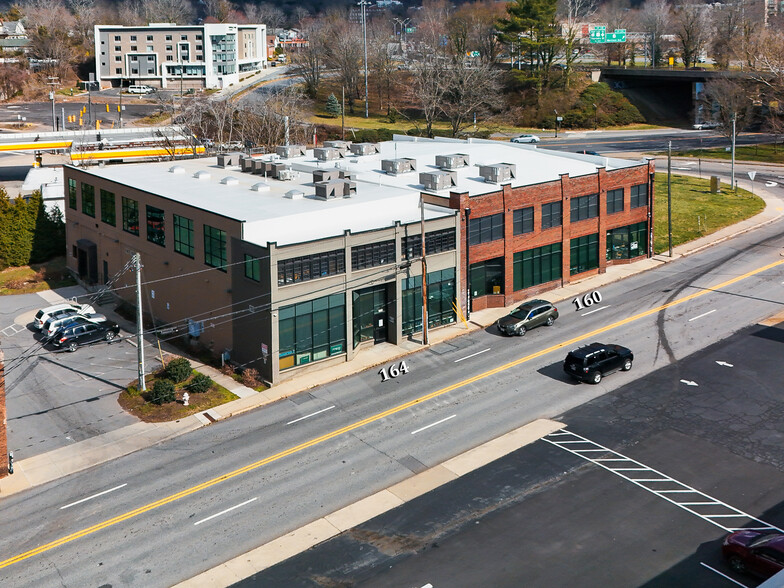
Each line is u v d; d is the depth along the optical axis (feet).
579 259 217.97
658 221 274.36
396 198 189.88
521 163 233.76
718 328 184.75
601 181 216.33
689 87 546.26
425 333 178.50
